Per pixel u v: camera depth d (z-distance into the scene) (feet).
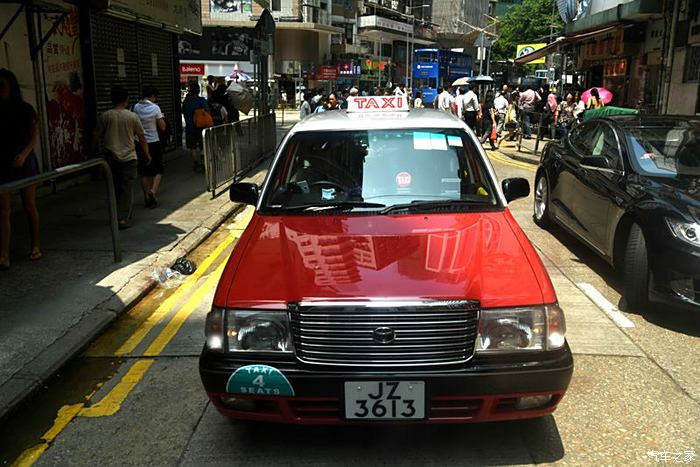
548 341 9.27
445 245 10.54
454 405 9.12
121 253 20.36
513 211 28.86
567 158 22.80
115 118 23.47
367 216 11.86
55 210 26.78
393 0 213.66
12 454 10.20
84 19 32.58
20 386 11.91
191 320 15.92
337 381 8.93
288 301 9.27
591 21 58.70
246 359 9.25
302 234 11.16
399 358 9.06
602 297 17.33
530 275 9.81
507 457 9.86
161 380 12.69
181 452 10.15
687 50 46.01
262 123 46.78
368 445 10.21
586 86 72.74
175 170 39.91
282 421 9.35
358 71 169.17
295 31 143.64
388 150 13.52
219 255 22.20
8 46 26.17
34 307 15.83
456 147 13.62
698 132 19.35
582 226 20.35
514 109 63.05
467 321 9.10
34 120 18.69
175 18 43.06
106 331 15.19
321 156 13.55
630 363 13.24
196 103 38.99
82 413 11.45
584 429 10.68
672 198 15.35
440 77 125.18
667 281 14.60
